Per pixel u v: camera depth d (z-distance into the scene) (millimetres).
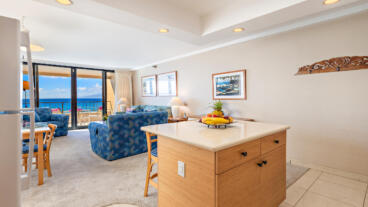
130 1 2066
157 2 2322
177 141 1484
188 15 2691
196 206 1320
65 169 2887
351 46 2486
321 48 2738
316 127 2820
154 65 6094
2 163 1032
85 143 4516
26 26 2955
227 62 4000
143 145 3684
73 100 6215
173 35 2871
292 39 3025
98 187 2311
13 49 1049
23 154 2324
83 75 6918
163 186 1649
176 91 5328
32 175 2650
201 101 4621
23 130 2357
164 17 2396
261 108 3453
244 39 3650
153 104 6348
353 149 2510
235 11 2461
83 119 7039
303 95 2934
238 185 1340
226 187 1242
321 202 1992
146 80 6598
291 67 3051
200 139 1349
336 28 2598
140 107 6285
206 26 2822
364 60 2395
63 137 5156
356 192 2172
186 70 5000
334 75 2637
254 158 1486
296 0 1935
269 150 1666
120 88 7016
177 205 1490
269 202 1678
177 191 1491
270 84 3314
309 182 2428
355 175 2494
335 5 1969
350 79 2510
